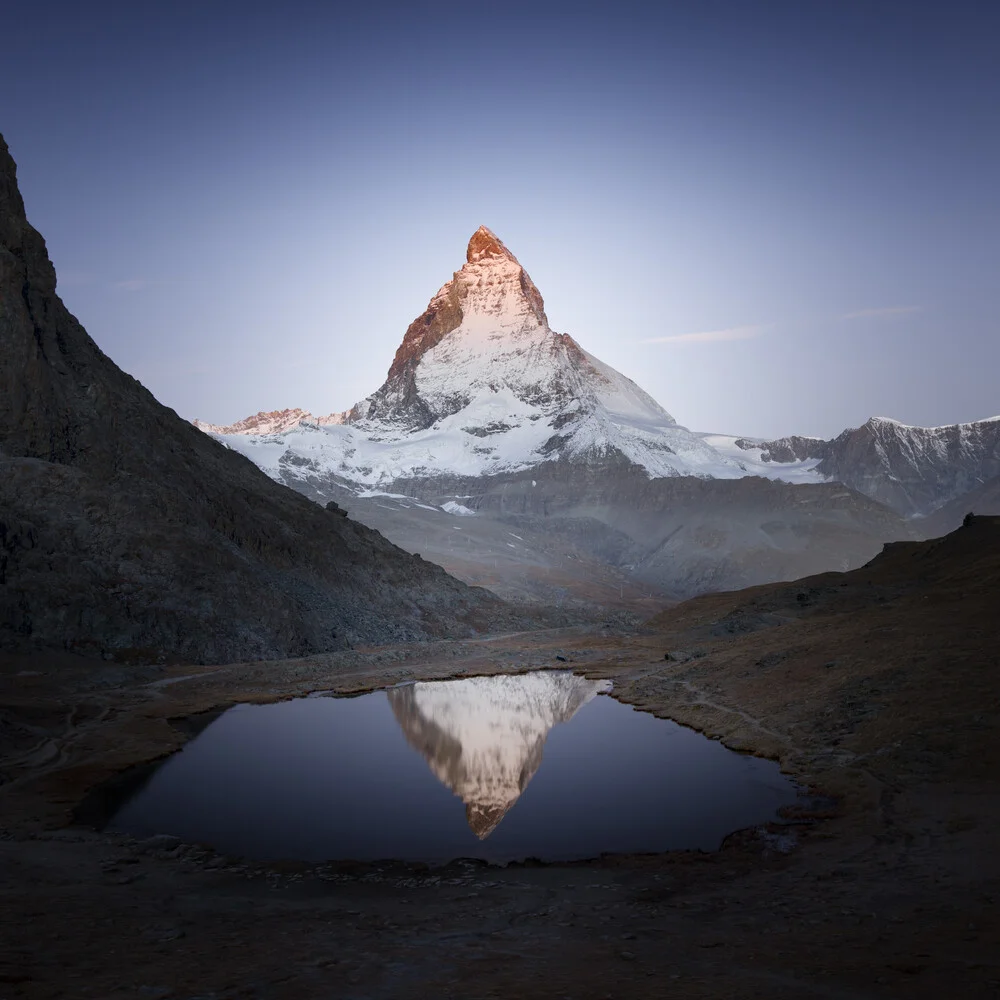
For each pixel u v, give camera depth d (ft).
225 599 313.53
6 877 74.69
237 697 226.17
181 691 232.32
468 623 471.62
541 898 71.31
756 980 46.19
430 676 268.21
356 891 75.51
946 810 90.89
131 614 281.54
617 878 79.05
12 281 335.67
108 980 44.60
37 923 57.82
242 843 95.81
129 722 182.50
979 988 43.86
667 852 89.20
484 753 149.79
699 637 303.48
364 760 144.77
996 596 177.78
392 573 482.28
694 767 131.95
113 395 393.09
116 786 127.44
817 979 46.26
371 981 46.24
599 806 110.32
